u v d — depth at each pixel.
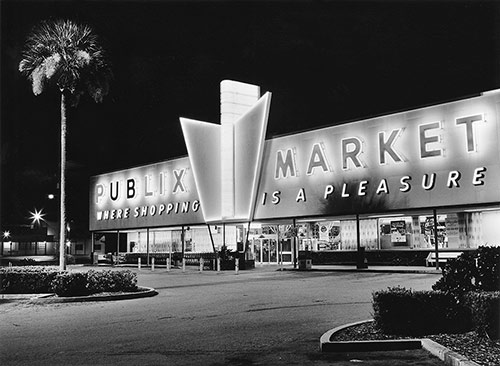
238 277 28.58
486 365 6.82
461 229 32.06
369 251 36.75
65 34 26.33
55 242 76.62
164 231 52.75
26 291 20.31
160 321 12.86
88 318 13.77
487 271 9.34
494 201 26.61
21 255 74.12
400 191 30.28
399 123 30.73
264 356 8.52
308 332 10.60
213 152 41.97
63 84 26.05
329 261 38.84
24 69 26.97
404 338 9.05
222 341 9.94
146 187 49.84
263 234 45.69
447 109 28.73
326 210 34.00
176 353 8.97
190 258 44.72
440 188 28.62
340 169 33.50
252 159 38.75
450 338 8.77
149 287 23.14
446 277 9.62
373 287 19.78
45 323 13.09
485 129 27.19
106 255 55.69
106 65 27.45
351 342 8.70
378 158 31.58
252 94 42.06
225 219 39.91
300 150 36.12
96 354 9.05
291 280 25.06
